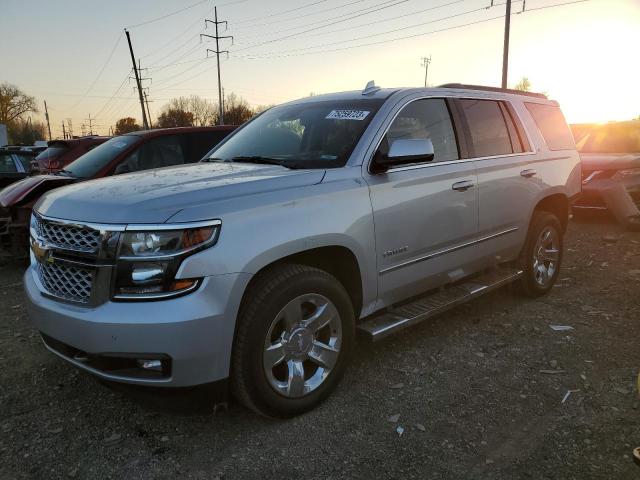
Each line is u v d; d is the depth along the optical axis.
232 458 2.76
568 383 3.50
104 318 2.52
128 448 2.86
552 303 5.07
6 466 2.71
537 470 2.63
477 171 4.21
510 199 4.57
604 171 8.53
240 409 3.22
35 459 2.77
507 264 4.95
